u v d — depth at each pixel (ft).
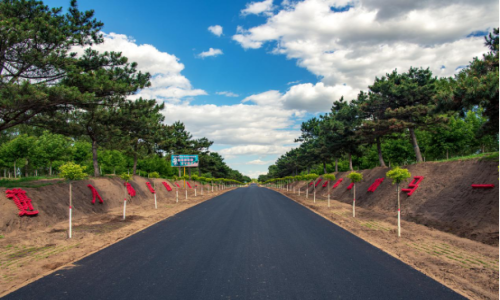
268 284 16.90
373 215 47.85
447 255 23.49
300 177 112.88
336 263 21.27
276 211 57.77
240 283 17.11
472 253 23.98
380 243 28.14
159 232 34.55
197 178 143.33
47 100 39.60
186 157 151.53
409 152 97.25
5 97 36.99
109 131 67.36
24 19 41.88
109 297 15.12
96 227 37.83
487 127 36.60
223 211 57.98
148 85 63.52
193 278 18.04
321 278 17.95
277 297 14.93
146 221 43.52
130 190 74.64
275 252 24.62
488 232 28.25
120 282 17.40
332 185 110.52
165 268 20.16
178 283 17.16
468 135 74.84
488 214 30.68
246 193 143.84
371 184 72.02
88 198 54.80
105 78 49.98
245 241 29.14
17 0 42.04
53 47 43.14
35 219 37.22
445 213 37.32
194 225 39.81
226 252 24.66
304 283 17.06
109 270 19.84
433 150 83.76
